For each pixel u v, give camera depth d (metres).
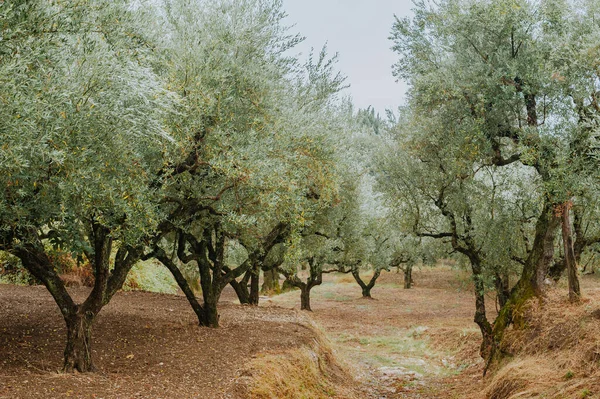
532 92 8.85
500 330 9.66
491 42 9.62
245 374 6.67
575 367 6.87
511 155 10.70
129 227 5.61
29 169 4.50
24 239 5.44
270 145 7.70
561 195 8.20
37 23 4.10
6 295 11.09
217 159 6.73
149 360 7.03
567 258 8.77
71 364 5.98
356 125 14.89
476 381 9.94
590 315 7.72
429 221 12.99
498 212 11.09
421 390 10.03
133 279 15.98
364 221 20.00
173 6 7.55
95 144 4.91
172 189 7.56
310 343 9.85
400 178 12.46
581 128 8.23
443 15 9.89
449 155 10.53
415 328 17.05
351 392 9.28
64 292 6.02
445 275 37.53
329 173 9.27
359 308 23.67
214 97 7.08
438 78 9.76
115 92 4.70
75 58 4.61
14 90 3.68
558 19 8.66
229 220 7.38
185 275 20.00
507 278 11.52
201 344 8.15
